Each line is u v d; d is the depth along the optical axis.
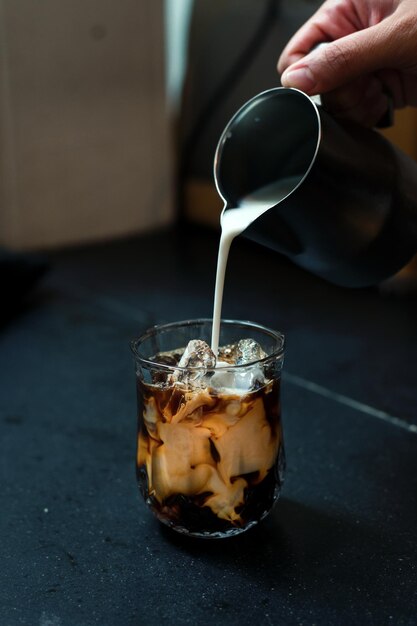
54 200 1.18
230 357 0.55
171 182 1.28
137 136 1.22
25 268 0.93
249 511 0.52
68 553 0.53
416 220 0.57
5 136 1.11
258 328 0.56
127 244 1.21
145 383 0.52
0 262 0.92
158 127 1.24
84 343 0.85
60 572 0.51
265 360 0.51
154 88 1.22
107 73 1.17
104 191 1.22
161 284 1.02
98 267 1.10
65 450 0.65
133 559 0.52
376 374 0.76
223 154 0.58
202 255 1.14
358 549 0.52
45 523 0.56
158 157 1.25
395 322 0.88
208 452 0.51
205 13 1.18
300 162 0.61
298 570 0.51
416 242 0.58
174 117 1.27
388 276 0.58
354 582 0.49
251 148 0.59
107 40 1.16
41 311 0.94
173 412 0.50
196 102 1.22
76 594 0.49
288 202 0.52
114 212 1.24
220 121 1.18
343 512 0.56
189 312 0.92
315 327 0.87
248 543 0.53
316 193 0.52
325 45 0.58
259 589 0.49
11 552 0.53
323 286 1.00
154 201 1.27
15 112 1.11
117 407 0.71
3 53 1.08
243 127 0.58
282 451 0.55
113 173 1.22
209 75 1.19
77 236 1.21
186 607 0.48
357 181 0.54
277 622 0.47
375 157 0.55
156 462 0.52
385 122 0.65
